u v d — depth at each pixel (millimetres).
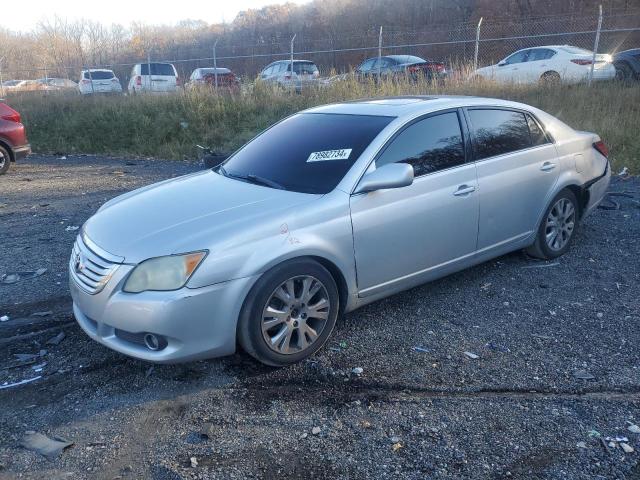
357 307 4246
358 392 3561
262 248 3631
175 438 3154
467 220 4699
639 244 6109
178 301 3414
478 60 16875
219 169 4973
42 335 4324
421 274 4527
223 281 3514
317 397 3514
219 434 3178
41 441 3141
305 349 3879
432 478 2816
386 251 4230
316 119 5004
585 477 2805
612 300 4793
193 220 3785
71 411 3416
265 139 5082
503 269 5480
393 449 3027
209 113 14695
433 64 15211
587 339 4148
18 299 5004
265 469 2896
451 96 5258
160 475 2865
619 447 3014
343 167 4215
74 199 8961
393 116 4543
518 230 5203
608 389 3533
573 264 5590
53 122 16172
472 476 2826
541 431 3148
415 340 4184
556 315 4543
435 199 4453
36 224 7461
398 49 23062
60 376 3783
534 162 5227
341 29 34625
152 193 4488
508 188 4980
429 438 3107
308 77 15789
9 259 6066
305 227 3820
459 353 3992
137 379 3730
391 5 35531
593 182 5852
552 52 15953
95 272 3658
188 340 3482
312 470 2887
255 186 4316
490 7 32250
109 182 10383
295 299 3793
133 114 15422
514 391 3535
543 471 2852
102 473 2896
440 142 4637
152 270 3484
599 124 11039
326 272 3914
